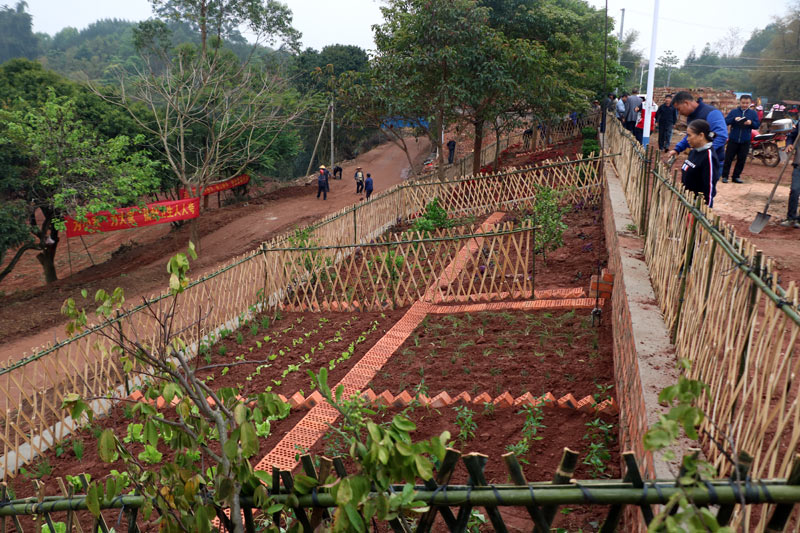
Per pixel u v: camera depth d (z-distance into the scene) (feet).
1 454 23.53
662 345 13.93
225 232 92.02
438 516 13.87
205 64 86.22
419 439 17.93
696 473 5.43
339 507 6.15
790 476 5.28
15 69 87.66
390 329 29.48
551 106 77.05
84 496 8.21
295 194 117.19
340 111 145.28
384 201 59.06
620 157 43.39
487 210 58.80
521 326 26.50
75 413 7.69
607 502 5.75
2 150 64.80
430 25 66.39
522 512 13.87
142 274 72.59
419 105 68.74
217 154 78.84
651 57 42.24
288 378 25.96
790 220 26.84
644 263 20.99
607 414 17.66
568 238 41.01
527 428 17.31
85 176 67.36
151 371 26.27
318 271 36.63
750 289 9.29
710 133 20.85
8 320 56.39
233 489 7.25
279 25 93.97
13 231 64.34
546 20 83.30
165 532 7.61
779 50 233.14
